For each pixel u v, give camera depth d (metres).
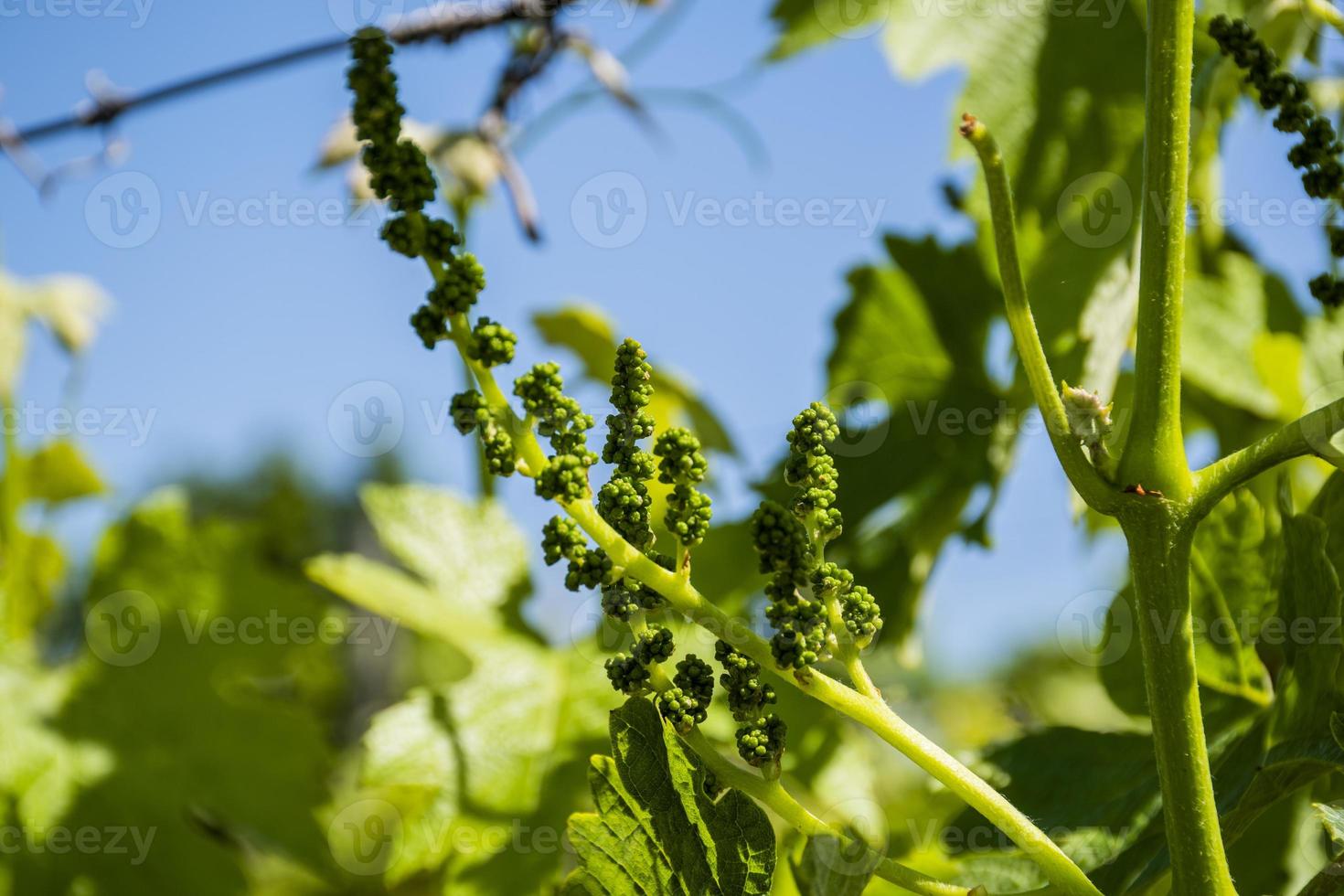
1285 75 0.59
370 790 0.69
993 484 0.80
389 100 0.55
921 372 0.85
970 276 0.85
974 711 1.23
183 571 0.71
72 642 0.71
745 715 0.56
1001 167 0.56
